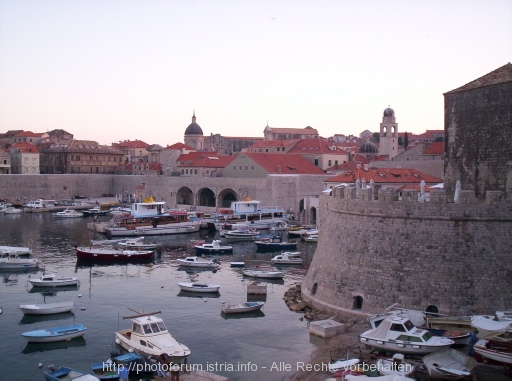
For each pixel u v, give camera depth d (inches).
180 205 6486.2
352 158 7012.8
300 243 4315.9
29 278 3034.0
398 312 1775.3
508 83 2033.7
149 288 2844.5
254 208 5339.6
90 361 1839.3
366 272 1998.0
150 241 4507.9
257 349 1893.5
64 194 7554.1
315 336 1955.0
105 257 3528.5
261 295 2647.6
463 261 1855.3
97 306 2495.1
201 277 3112.7
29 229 5044.3
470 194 1868.8
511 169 2025.1
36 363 1829.5
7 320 2285.9
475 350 1539.1
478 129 2140.7
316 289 2279.8
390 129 7003.0
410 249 1923.0
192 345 1957.4
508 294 1820.9
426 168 4808.1
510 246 1859.0
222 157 7396.7
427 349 1582.2
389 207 1974.7
